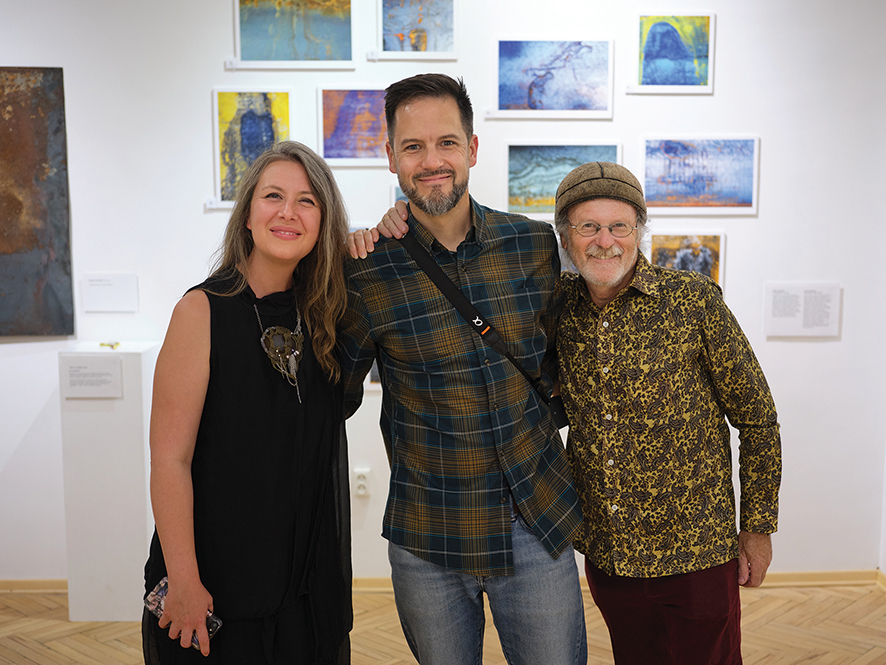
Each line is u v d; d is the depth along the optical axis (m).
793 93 3.87
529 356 2.04
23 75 3.83
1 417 3.98
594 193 1.94
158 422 1.76
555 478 2.08
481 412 1.98
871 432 3.99
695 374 2.02
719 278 3.94
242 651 1.82
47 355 3.96
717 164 3.89
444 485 1.99
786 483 4.02
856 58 3.85
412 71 3.87
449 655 2.03
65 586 4.05
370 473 4.01
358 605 3.86
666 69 3.87
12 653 3.35
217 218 3.91
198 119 3.88
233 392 1.80
